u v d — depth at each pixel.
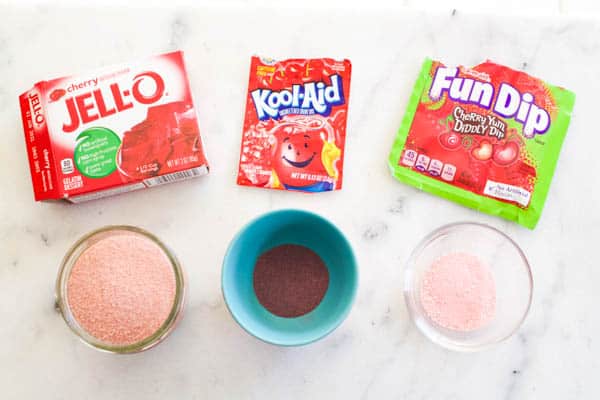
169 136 0.71
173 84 0.72
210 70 0.76
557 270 0.75
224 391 0.73
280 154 0.75
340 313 0.64
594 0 0.87
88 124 0.71
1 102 0.76
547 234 0.76
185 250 0.74
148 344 0.66
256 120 0.75
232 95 0.76
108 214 0.75
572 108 0.76
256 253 0.73
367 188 0.76
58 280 0.67
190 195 0.75
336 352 0.74
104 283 0.68
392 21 0.77
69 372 0.73
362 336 0.74
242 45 0.77
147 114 0.72
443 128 0.75
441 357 0.74
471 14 0.77
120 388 0.73
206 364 0.73
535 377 0.74
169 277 0.69
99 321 0.68
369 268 0.75
